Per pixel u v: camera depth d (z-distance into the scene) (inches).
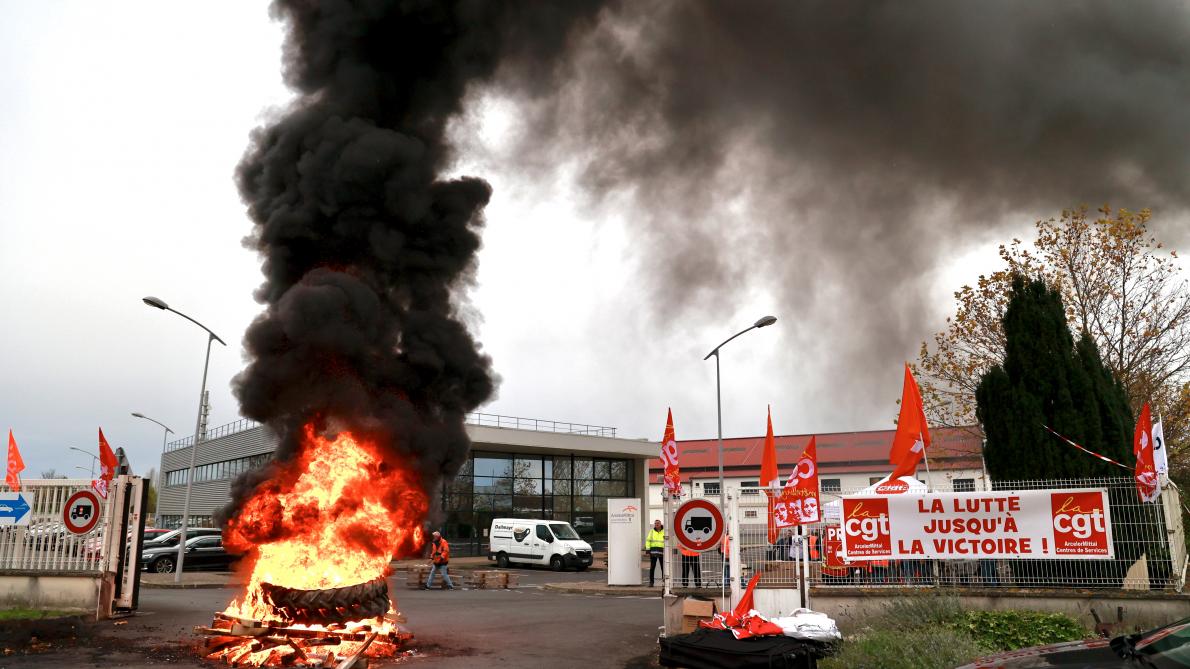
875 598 407.8
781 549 424.5
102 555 537.6
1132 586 392.5
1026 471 496.7
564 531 1230.9
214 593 771.4
